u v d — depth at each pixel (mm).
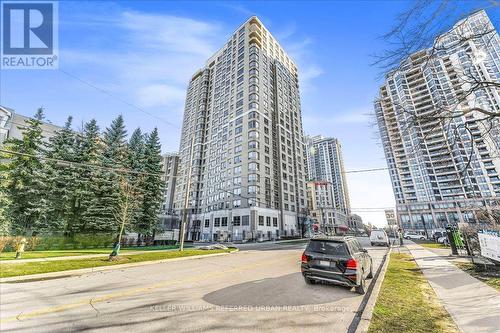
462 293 7141
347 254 7676
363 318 5016
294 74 93062
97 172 28031
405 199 98688
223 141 70250
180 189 81000
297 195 73375
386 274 10375
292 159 75312
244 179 59719
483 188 74875
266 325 4840
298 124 84562
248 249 26922
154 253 18312
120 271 11359
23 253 17578
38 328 4543
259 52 72812
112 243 27688
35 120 26094
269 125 68500
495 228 15398
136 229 30406
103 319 5035
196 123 83312
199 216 70125
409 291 7516
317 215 123062
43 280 9203
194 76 97062
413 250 22234
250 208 55844
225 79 78562
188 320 5027
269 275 10320
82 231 26734
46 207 24203
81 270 11391
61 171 26703
